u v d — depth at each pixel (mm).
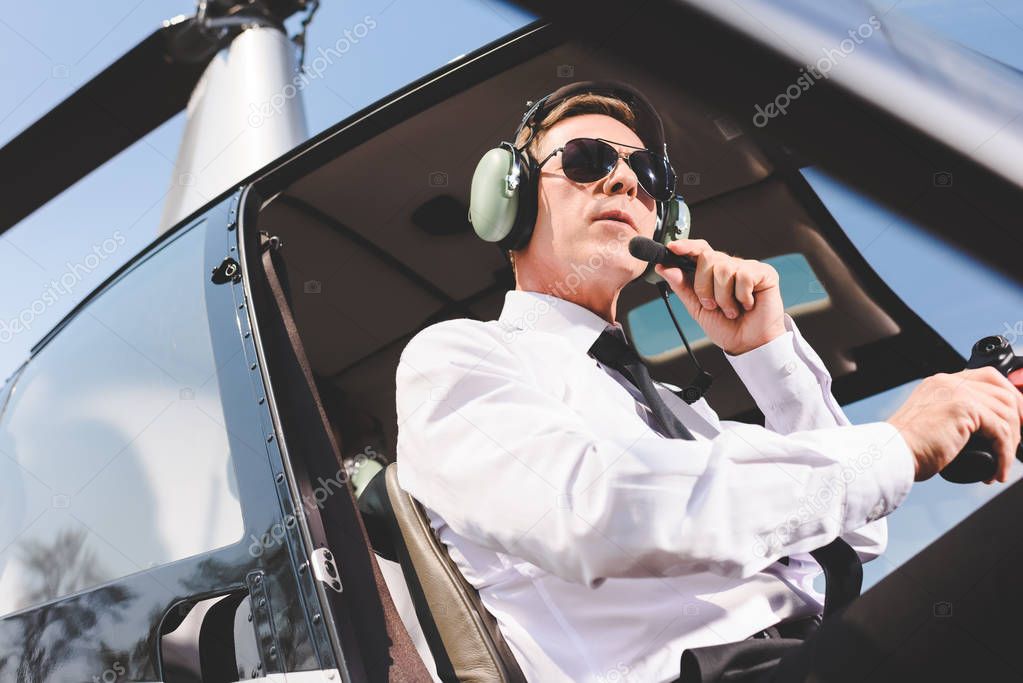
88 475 1220
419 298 1877
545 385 1052
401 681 920
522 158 1192
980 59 647
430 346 1033
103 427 1246
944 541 707
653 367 1933
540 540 874
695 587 963
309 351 1812
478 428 944
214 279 1232
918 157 697
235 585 971
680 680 878
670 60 798
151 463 1146
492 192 1168
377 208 1745
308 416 1102
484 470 914
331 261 1793
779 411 1170
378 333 1861
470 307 1922
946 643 653
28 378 1491
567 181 1160
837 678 692
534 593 965
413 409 1010
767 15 695
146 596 1044
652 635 934
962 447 913
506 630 962
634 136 1224
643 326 1918
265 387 1063
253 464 1025
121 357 1301
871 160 731
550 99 1209
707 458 854
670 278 1106
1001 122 616
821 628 748
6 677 1137
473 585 1009
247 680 967
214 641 1038
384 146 1666
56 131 2393
